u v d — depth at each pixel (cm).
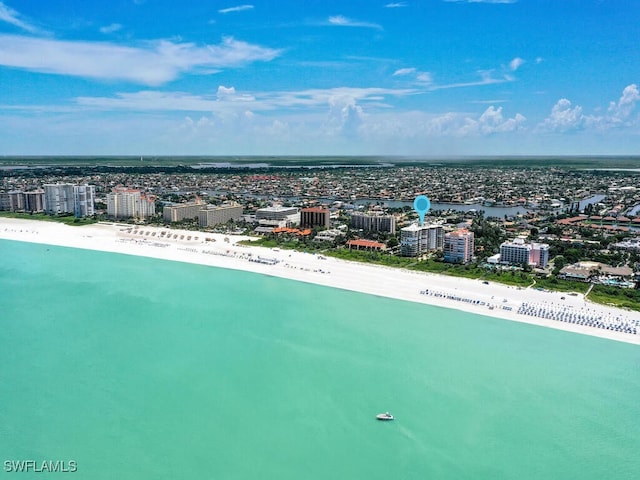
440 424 15162
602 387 17250
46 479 12781
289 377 17875
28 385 17275
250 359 19288
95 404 16150
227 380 17688
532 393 16850
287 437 14512
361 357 19500
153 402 16288
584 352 19925
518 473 13100
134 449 13950
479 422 15262
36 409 15850
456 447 14112
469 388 17162
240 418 15412
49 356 19512
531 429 14925
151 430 14825
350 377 17875
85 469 13162
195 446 14112
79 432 14700
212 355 19675
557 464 13450
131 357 19450
